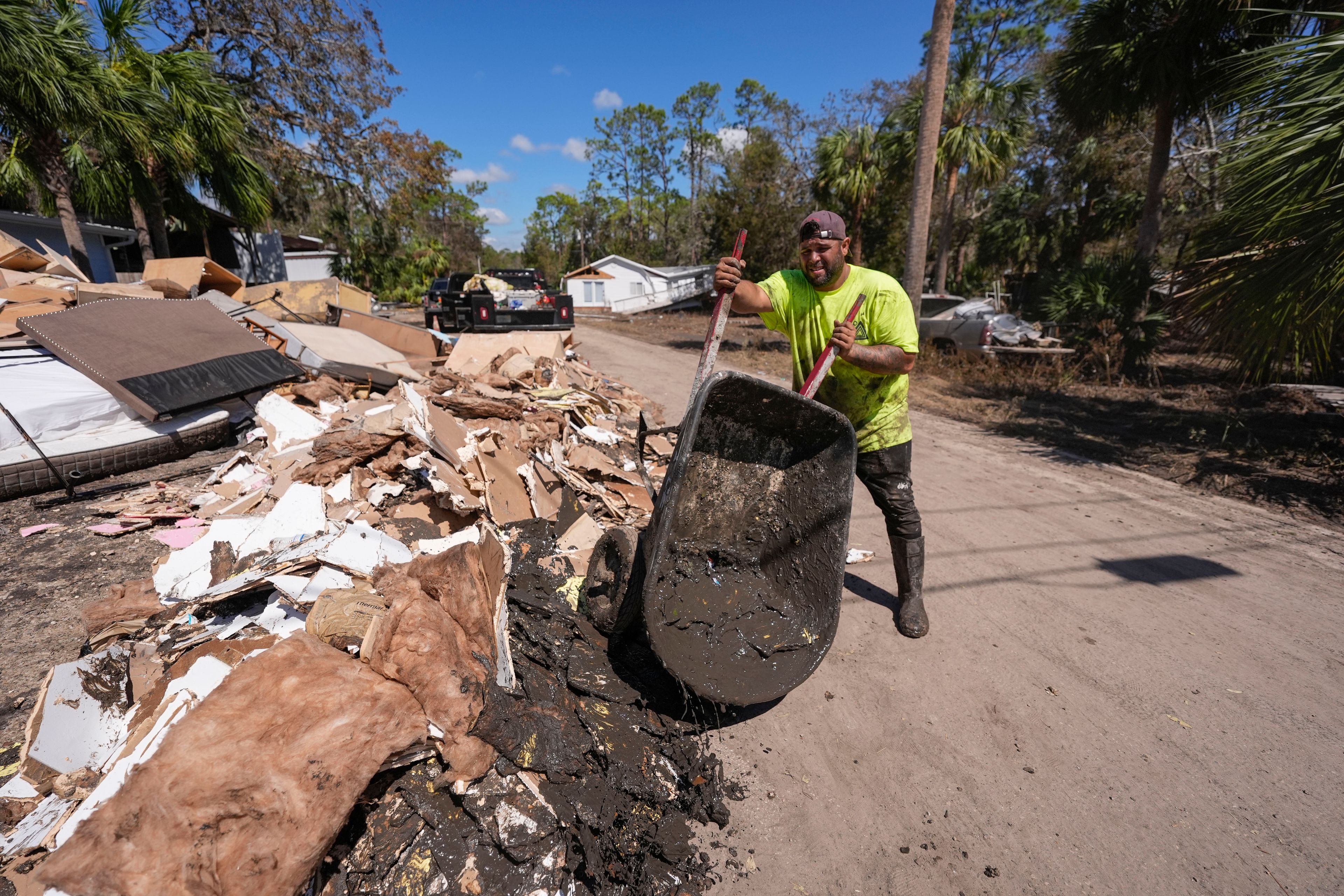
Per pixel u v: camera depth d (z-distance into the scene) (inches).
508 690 82.0
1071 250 980.6
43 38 295.7
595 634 102.3
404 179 890.1
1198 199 672.4
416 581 83.0
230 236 828.0
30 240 511.8
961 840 77.7
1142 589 140.9
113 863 48.8
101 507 152.6
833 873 72.9
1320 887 71.7
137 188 422.0
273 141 719.7
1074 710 101.3
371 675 69.3
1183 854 76.1
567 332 345.4
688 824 77.8
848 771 88.1
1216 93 372.5
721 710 90.2
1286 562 154.6
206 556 105.4
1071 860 75.2
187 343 203.3
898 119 730.8
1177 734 96.1
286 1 677.3
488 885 64.6
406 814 69.8
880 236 890.7
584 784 75.8
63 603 113.6
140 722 73.2
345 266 1018.7
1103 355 414.6
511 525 135.8
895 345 102.1
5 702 88.0
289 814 55.2
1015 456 249.1
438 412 158.9
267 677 63.9
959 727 97.0
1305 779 87.7
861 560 153.1
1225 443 257.1
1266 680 109.2
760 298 105.0
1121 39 414.3
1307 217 183.5
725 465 101.3
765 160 921.5
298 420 177.3
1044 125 912.9
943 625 125.0
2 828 65.6
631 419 242.4
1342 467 219.6
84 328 184.2
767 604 103.3
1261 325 207.0
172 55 415.8
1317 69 178.5
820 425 95.3
